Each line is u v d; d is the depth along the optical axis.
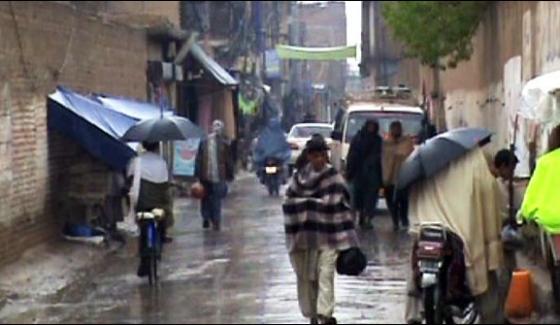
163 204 33.34
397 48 136.12
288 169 64.75
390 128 50.34
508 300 26.41
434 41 73.94
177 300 29.42
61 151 42.19
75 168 41.66
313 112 96.31
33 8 39.16
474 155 23.22
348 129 58.00
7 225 34.88
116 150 40.78
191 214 54.09
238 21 103.62
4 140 34.91
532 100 28.73
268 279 32.91
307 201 24.88
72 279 33.50
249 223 49.47
